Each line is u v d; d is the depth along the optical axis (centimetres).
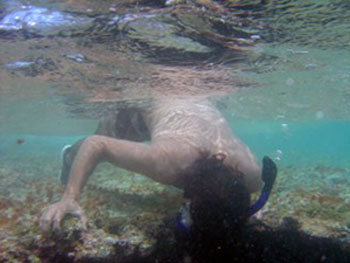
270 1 132
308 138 2380
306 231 132
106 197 159
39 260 103
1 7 129
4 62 195
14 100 331
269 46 184
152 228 121
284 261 125
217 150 123
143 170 123
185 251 108
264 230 131
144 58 189
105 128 194
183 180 116
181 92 268
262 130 1212
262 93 353
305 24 155
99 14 137
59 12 134
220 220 94
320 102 452
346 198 186
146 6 131
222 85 267
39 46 168
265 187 102
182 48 176
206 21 147
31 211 137
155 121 164
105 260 108
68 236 107
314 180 268
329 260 126
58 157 560
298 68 245
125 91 261
